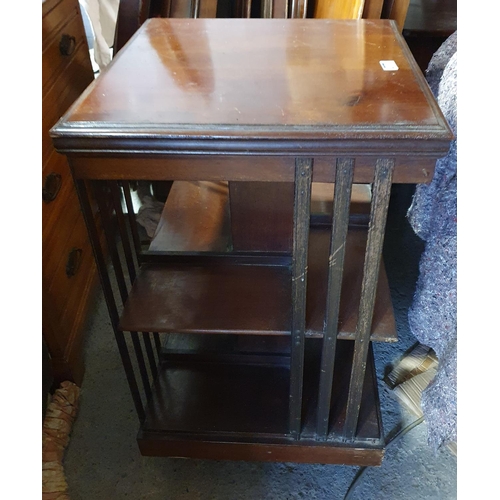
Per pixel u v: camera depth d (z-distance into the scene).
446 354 0.90
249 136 0.60
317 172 0.64
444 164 0.84
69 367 1.17
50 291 1.08
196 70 0.75
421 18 1.41
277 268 0.94
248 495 1.01
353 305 0.85
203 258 0.95
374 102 0.65
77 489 1.02
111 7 1.53
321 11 1.32
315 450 0.96
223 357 1.12
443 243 0.86
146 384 1.04
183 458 1.07
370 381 1.05
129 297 0.88
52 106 1.10
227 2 1.46
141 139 0.61
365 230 0.99
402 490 1.01
